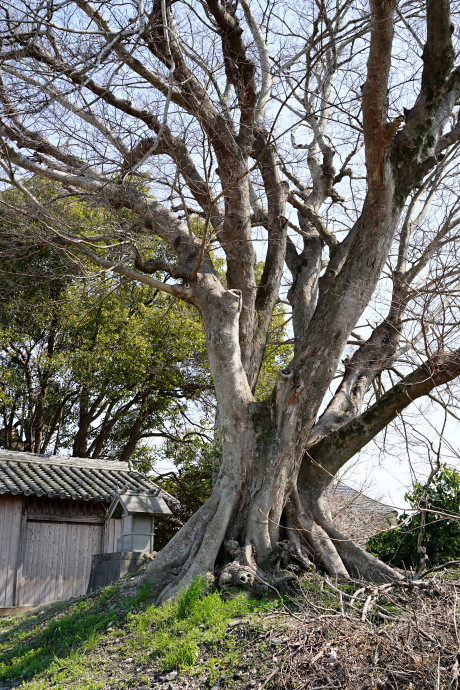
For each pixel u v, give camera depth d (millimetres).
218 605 6980
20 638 8492
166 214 9977
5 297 15977
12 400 20531
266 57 11000
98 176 10109
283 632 5930
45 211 9016
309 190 12523
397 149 8695
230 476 8648
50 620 8820
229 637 6172
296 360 8891
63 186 10648
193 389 22844
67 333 20172
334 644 5320
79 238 9102
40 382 20922
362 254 8695
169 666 6027
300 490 9055
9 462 16266
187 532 8508
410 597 5453
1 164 8367
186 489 23938
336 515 10594
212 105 9445
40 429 21766
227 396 8898
